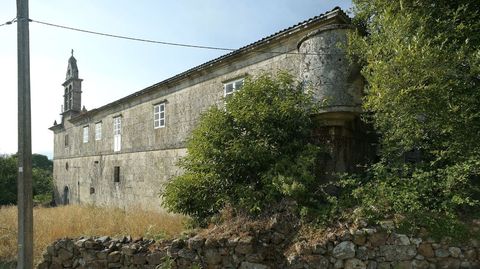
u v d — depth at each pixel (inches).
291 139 307.1
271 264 237.9
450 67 233.3
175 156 530.0
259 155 289.0
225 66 446.9
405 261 222.5
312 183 288.5
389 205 244.8
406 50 227.9
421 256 222.5
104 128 762.2
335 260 225.6
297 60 356.2
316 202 271.9
